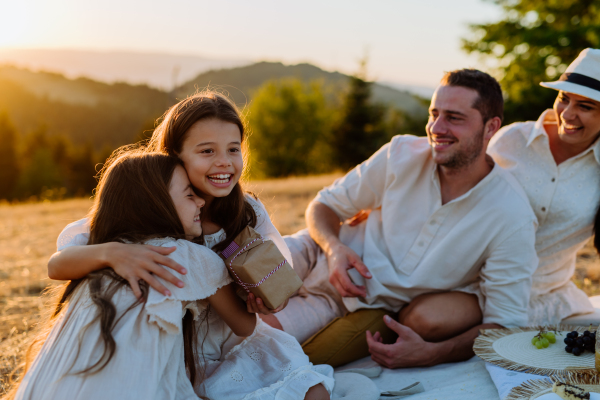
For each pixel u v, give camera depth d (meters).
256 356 2.38
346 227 3.62
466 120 2.89
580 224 3.29
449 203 3.04
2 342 3.23
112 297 1.97
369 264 3.27
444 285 3.13
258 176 38.81
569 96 3.03
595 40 18.12
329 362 2.98
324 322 3.24
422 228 3.15
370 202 3.48
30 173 59.78
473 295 3.14
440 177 3.17
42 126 73.88
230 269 2.20
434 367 2.88
